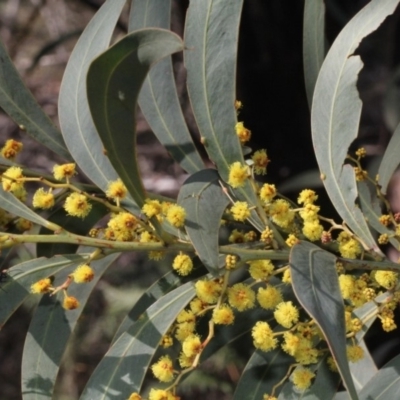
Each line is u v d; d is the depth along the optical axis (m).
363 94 1.12
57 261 0.54
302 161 0.90
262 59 0.89
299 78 0.89
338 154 0.54
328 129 0.55
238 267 0.52
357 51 1.15
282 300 0.53
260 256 0.52
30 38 1.62
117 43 0.49
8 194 0.53
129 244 0.52
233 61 0.54
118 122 0.51
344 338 0.49
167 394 0.52
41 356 0.57
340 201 0.55
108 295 1.18
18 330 1.30
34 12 1.47
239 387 0.56
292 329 0.53
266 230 0.53
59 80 1.55
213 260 0.51
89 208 0.53
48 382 0.56
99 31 0.57
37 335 0.57
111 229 0.53
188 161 0.58
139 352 0.54
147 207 0.52
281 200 0.53
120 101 0.51
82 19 1.56
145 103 0.58
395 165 0.59
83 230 0.58
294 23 0.88
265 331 0.52
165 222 0.54
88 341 1.21
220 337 0.57
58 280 0.57
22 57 1.59
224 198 0.53
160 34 0.49
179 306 0.54
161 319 0.54
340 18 0.86
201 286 0.53
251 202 0.54
